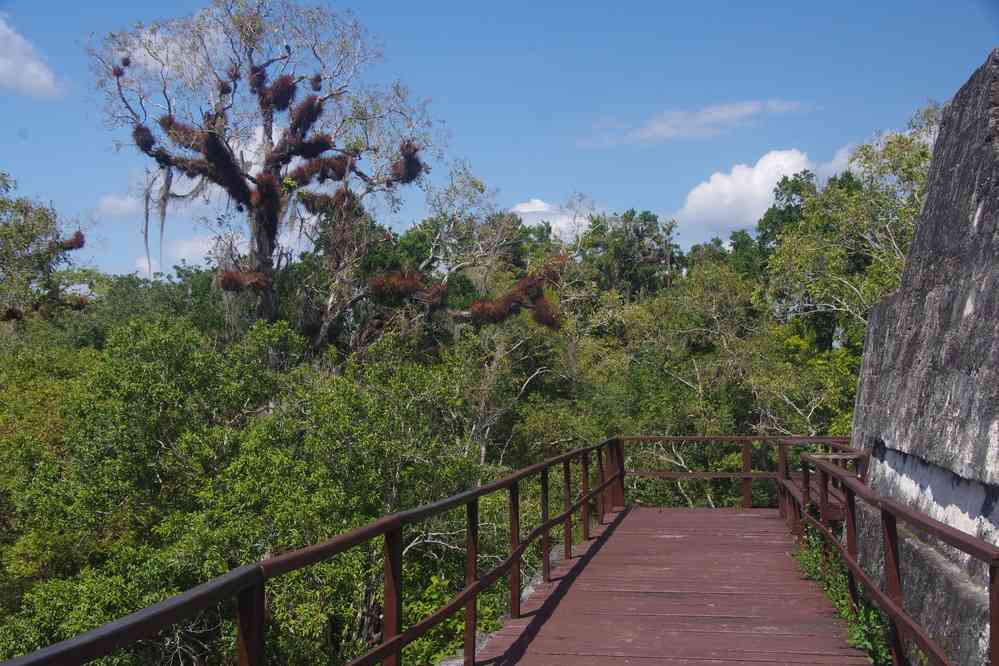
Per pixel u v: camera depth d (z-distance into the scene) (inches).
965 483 205.6
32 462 864.3
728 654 234.5
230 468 727.1
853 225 1086.4
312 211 1471.5
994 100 223.0
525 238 2026.3
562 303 1552.7
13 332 1528.1
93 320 1599.4
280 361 981.8
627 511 516.7
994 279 197.0
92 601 644.1
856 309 1087.0
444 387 898.7
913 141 1034.7
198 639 698.8
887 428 269.6
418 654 629.6
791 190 1921.8
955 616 188.2
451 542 831.7
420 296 1364.4
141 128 1362.0
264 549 695.7
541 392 1446.9
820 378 1114.7
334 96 1485.0
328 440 746.2
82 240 1512.1
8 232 1409.9
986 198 215.8
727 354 1237.1
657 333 1432.1
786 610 281.6
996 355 185.0
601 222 1708.9
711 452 1145.4
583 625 265.7
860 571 219.9
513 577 277.6
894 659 194.2
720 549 394.0
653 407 1226.6
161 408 804.0
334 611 678.5
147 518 813.2
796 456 929.5
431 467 802.8
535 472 305.9
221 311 1428.4
